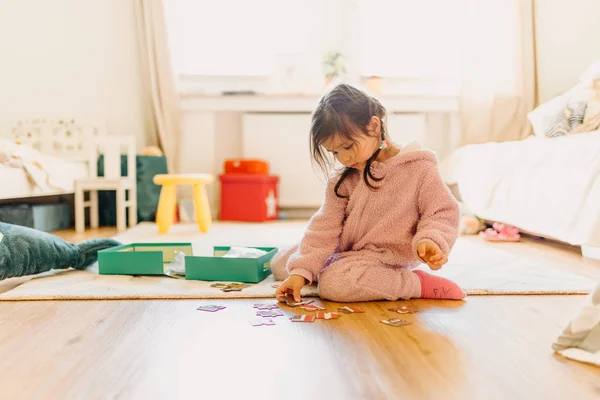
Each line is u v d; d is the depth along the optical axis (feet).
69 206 11.68
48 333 3.35
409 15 12.55
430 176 4.20
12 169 8.05
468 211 9.80
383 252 4.37
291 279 4.17
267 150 12.40
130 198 10.93
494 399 2.38
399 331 3.41
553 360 2.88
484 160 9.36
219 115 12.67
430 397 2.39
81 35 11.95
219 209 12.29
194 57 12.57
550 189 7.11
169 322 3.62
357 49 12.69
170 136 12.07
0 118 11.59
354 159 4.11
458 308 4.01
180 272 5.23
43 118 11.47
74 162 10.66
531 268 5.66
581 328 2.94
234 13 12.54
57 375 2.65
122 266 5.21
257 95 12.29
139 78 12.26
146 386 2.52
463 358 2.90
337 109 3.93
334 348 3.07
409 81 12.67
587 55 10.86
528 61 11.76
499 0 11.73
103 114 12.15
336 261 4.40
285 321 3.63
